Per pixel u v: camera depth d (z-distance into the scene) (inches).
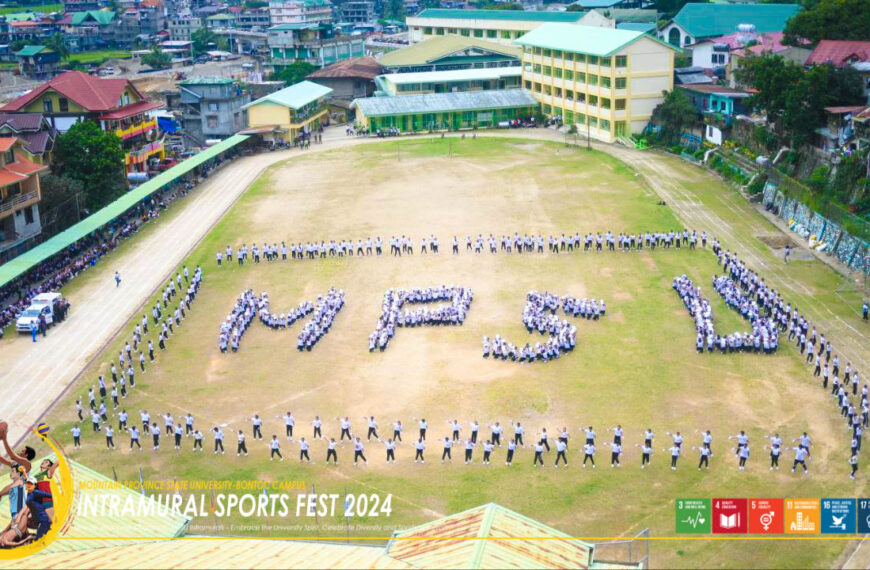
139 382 3134.8
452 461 2578.7
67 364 3294.8
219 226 4982.8
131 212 5265.8
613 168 5920.3
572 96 7244.1
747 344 3230.8
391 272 4168.3
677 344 3314.5
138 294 3998.5
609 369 3125.0
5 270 3796.8
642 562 1715.1
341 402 2942.9
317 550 1643.7
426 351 3312.0
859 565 2081.7
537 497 2380.7
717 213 4906.5
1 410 2950.3
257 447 2684.5
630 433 2696.9
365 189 5629.9
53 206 4719.5
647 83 6653.5
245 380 3129.9
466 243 4515.3
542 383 3034.0
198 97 7377.0
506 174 5851.4
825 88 4906.5
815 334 3147.1
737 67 6594.5
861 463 2506.2
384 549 1665.8
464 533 1685.5
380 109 7372.1
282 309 3774.6
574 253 4347.9
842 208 4274.1
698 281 3941.9
